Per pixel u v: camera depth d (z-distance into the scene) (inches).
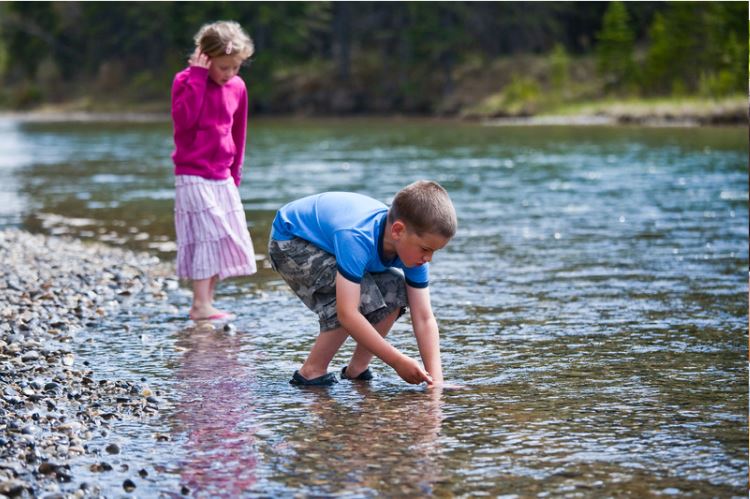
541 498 93.4
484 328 170.1
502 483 97.3
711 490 95.0
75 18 1994.3
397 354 130.0
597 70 1307.8
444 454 106.0
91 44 1955.0
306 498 94.3
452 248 263.7
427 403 126.0
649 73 1231.5
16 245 267.7
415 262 129.2
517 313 182.1
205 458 105.9
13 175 515.2
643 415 119.2
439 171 503.8
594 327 169.5
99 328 174.7
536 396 128.3
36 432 114.5
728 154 580.1
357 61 1619.1
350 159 594.2
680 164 520.4
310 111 1560.0
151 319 183.2
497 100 1317.7
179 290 213.6
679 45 1206.9
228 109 193.2
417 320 138.0
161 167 565.0
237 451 108.1
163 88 1758.1
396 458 105.0
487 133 895.1
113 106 1749.5
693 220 313.6
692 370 140.4
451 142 765.9
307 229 136.1
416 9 1472.7
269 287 216.1
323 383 137.3
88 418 120.3
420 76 1521.9
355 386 136.3
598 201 369.4
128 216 345.7
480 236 285.4
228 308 193.6
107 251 262.4
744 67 1115.3
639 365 143.8
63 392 131.3
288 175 485.4
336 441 110.9
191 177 187.9
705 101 1058.1
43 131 1063.6
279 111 1588.3
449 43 1453.0
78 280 216.5
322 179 463.2
